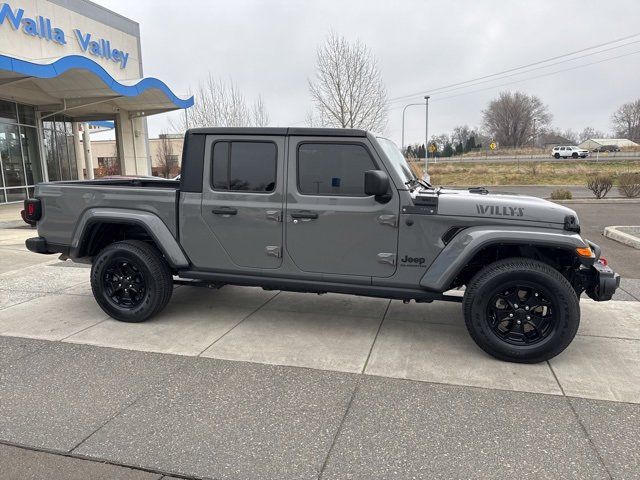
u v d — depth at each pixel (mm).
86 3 18547
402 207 4141
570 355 4156
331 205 4293
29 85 15898
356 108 27969
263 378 3768
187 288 6289
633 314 5195
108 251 4902
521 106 102438
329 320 5070
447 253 4094
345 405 3363
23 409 3320
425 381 3709
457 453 2824
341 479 2609
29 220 5352
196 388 3607
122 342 4477
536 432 3025
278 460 2771
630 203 19609
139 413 3264
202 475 2650
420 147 64125
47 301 5777
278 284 4578
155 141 48938
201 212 4637
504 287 3939
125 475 2650
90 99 17844
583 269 4160
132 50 21672
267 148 4445
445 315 5230
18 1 15289
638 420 3150
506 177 41875
